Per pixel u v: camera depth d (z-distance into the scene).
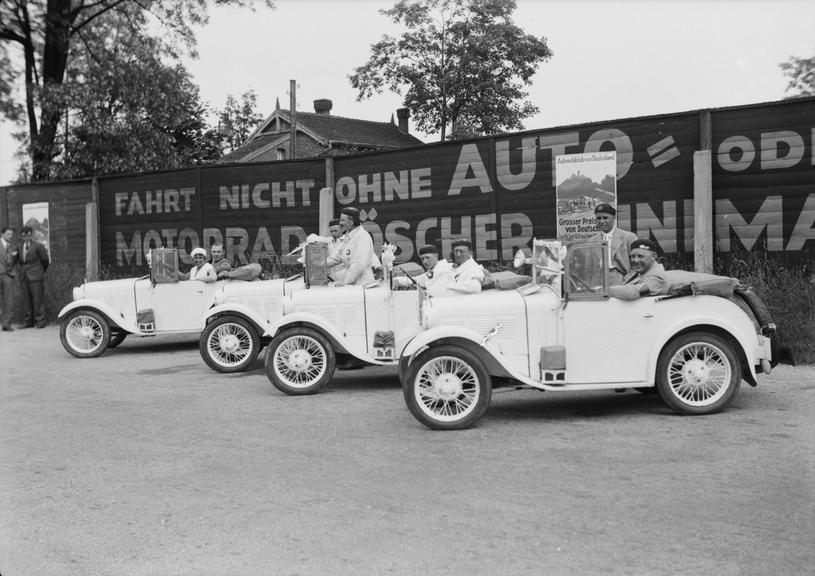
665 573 4.07
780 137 10.96
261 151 46.59
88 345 13.30
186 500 5.52
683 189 11.73
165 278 13.05
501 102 31.77
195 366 11.82
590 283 7.39
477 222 13.72
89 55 26.55
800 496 5.09
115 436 7.45
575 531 4.66
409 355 7.46
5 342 15.32
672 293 7.37
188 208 17.50
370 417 7.93
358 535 4.75
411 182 14.46
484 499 5.27
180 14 26.11
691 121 11.62
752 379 7.43
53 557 4.61
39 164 24.67
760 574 4.02
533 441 6.71
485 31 31.52
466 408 7.43
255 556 4.52
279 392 9.50
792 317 10.07
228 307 10.95
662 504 5.04
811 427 6.75
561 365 7.34
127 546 4.75
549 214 12.95
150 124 26.36
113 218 18.64
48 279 18.70
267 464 6.32
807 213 10.81
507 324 7.46
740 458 5.94
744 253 11.26
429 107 32.34
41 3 24.72
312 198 15.86
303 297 9.45
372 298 9.40
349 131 49.00
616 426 7.11
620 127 12.21
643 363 7.41
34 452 6.94
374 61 32.62
